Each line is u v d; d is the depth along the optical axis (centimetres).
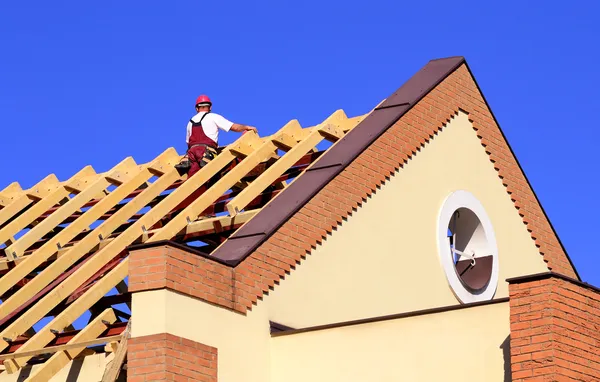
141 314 1349
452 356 1369
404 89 1834
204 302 1390
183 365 1340
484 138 1897
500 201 1889
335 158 1650
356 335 1429
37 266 1619
